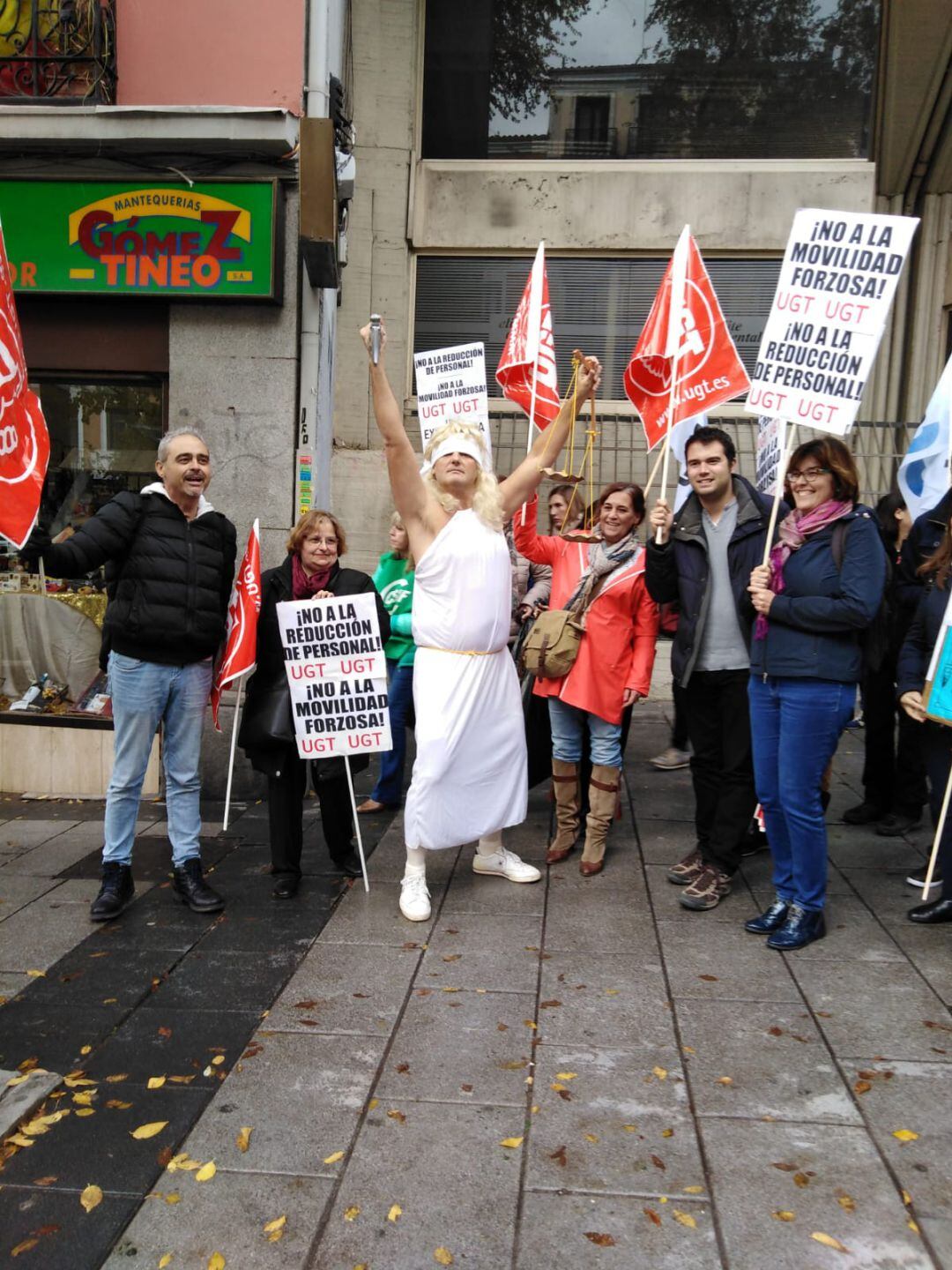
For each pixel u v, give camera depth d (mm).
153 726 4227
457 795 4312
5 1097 2863
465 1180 2533
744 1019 3328
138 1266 2258
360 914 4238
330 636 4379
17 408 3248
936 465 4957
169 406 6160
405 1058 3096
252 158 5828
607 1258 2271
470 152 9008
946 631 3869
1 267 3195
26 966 3758
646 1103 2855
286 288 5992
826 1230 2352
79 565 3912
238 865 4859
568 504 5688
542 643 4508
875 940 3938
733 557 4125
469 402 5652
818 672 3668
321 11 5957
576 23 8914
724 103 8859
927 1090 2912
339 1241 2328
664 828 5395
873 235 3762
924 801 5273
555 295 9016
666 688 8789
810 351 3871
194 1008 3420
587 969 3693
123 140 5766
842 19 8664
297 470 6121
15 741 6102
